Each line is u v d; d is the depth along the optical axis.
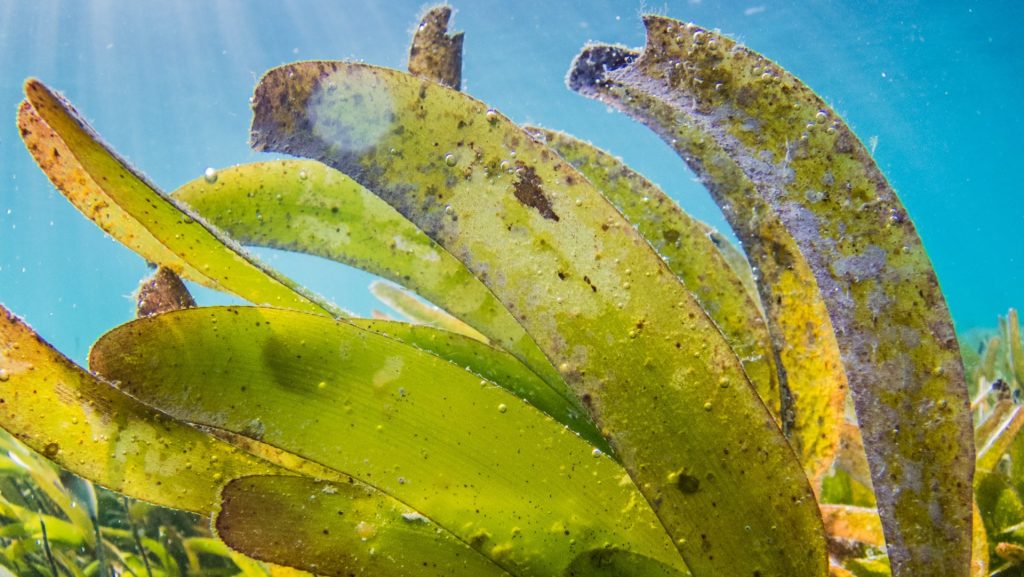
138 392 0.07
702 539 0.06
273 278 0.07
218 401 0.07
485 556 0.07
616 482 0.07
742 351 0.08
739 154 0.07
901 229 0.07
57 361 0.07
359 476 0.07
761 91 0.07
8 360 0.07
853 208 0.07
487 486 0.07
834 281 0.07
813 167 0.07
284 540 0.07
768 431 0.06
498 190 0.06
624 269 0.06
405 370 0.07
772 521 0.06
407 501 0.07
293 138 0.07
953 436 0.07
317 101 0.06
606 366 0.06
